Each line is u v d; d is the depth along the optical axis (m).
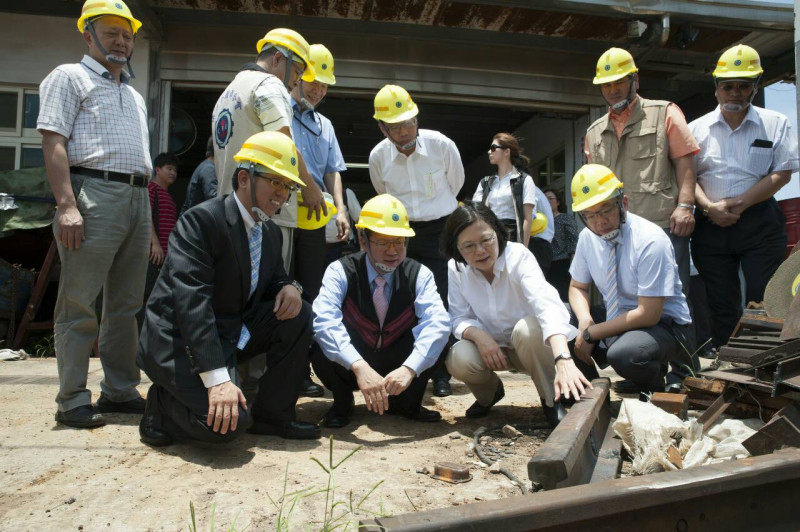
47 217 5.64
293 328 2.69
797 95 3.27
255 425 2.77
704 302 5.94
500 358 2.98
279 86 3.00
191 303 2.35
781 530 1.69
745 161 4.11
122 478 2.16
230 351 2.53
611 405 3.20
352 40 6.95
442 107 9.80
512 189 4.84
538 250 5.22
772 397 2.44
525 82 7.42
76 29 6.28
